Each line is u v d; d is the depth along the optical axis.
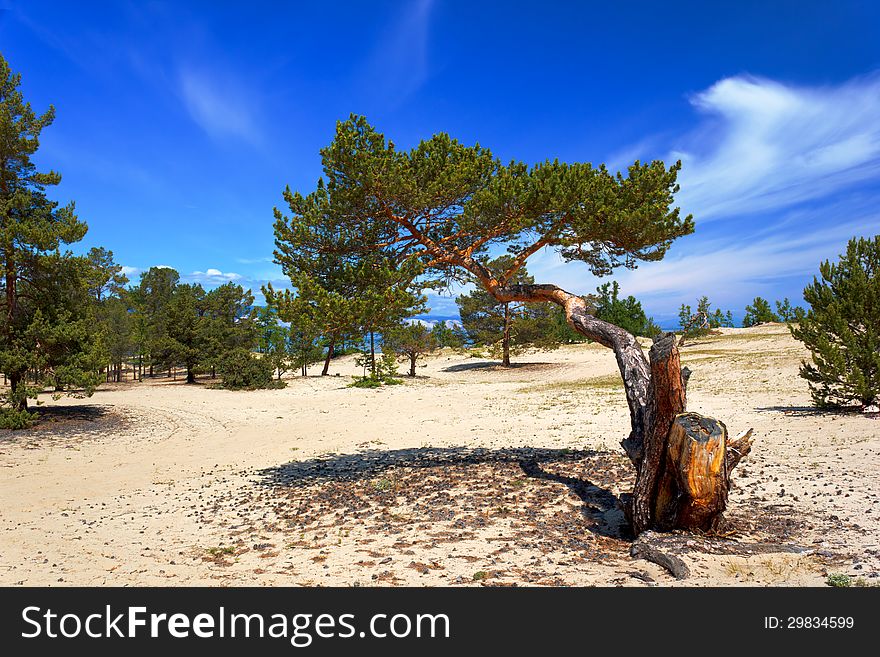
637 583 6.18
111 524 10.31
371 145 11.66
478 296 54.97
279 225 12.41
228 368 47.31
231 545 8.59
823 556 6.66
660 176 10.84
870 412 16.59
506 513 9.48
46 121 25.34
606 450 15.20
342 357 77.56
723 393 26.41
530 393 34.31
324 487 12.59
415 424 24.14
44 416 26.16
